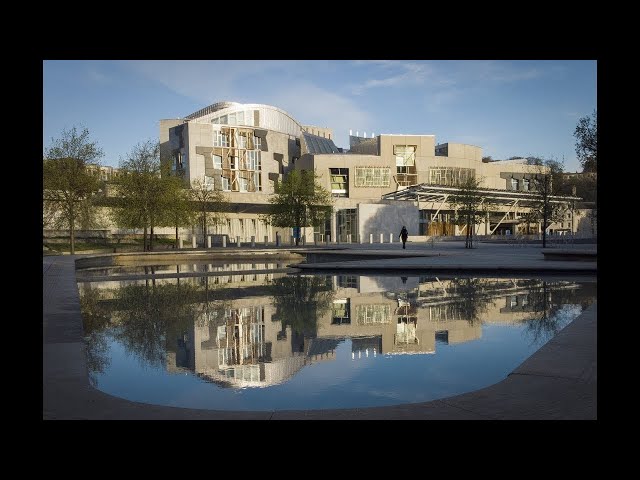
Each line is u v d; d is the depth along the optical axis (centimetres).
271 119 9544
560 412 357
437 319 844
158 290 1350
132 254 3145
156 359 595
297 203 4753
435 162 7450
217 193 5000
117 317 901
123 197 3819
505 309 936
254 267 2436
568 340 575
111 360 590
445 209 6538
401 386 472
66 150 3142
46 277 1469
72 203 3153
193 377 516
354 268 1883
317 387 473
